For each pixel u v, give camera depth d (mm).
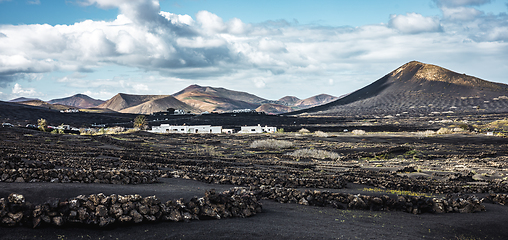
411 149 74375
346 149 77875
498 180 34188
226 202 13078
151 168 28859
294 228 11789
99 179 17469
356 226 12938
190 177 24250
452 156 62875
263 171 32344
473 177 37000
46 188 13281
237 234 10477
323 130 181125
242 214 13375
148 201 11203
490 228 13758
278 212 14953
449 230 13188
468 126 151375
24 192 12391
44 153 33750
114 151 46656
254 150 74750
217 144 85812
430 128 175250
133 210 10852
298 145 88500
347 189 24875
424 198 16703
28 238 8734
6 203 9289
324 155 64938
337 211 16047
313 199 17625
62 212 9875
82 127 175500
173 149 68688
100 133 98875
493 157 62625
